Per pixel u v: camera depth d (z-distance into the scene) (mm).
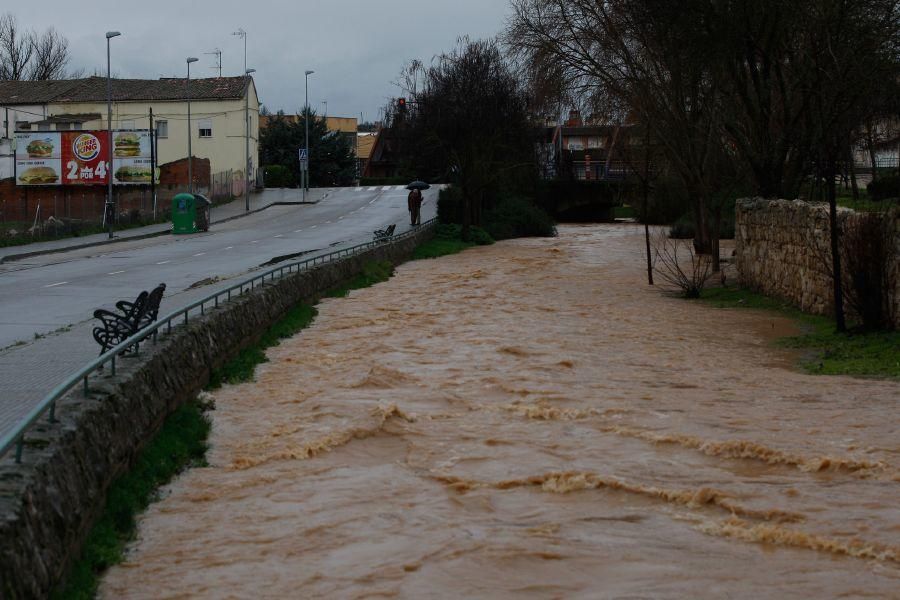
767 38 30000
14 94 79062
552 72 40344
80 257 36188
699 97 37094
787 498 9734
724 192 43000
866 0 24781
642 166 52469
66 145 64875
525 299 28547
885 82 25672
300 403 14148
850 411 13391
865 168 57812
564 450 11625
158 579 7840
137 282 26547
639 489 10000
